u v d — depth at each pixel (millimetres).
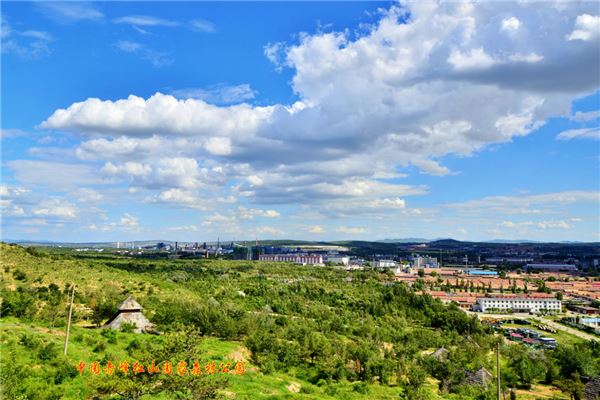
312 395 80250
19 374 53750
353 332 161125
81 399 53562
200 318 120000
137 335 98312
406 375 110750
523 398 103938
